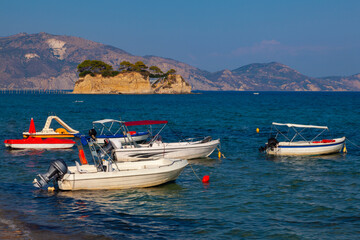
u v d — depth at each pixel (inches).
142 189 764.0
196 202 684.1
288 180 845.8
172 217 605.3
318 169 962.1
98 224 571.2
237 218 601.6
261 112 3223.4
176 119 2476.6
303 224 577.0
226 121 2327.8
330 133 1722.4
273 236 531.8
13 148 1232.2
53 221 580.1
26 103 4746.6
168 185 798.5
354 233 542.3
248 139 1509.6
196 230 552.4
